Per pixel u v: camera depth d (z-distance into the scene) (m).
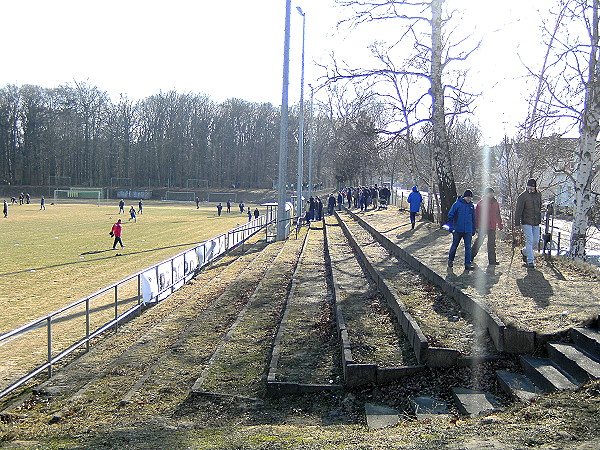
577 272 12.40
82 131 119.62
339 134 50.31
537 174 23.11
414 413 6.59
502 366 7.48
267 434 5.66
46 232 41.62
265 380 8.20
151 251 31.19
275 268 20.84
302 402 7.38
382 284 12.75
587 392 5.65
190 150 122.94
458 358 7.62
